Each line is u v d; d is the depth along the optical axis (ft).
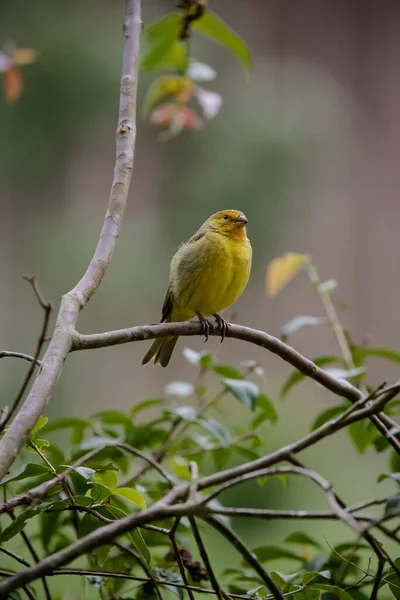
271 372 59.67
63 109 64.54
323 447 41.32
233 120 66.54
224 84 68.44
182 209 65.82
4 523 23.26
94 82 63.77
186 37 22.25
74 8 65.41
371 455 40.57
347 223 71.10
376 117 78.43
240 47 23.09
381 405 12.96
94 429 18.29
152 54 23.30
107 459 18.11
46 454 17.07
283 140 65.98
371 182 74.74
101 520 13.08
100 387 58.08
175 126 23.80
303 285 65.26
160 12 74.79
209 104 23.63
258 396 17.72
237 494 30.78
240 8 80.94
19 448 11.02
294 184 66.54
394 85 79.10
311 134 68.23
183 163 66.54
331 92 73.97
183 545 17.71
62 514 18.17
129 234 65.16
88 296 13.78
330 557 16.15
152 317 63.57
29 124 64.80
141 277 63.93
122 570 16.14
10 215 67.77
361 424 17.84
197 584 16.31
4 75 24.70
